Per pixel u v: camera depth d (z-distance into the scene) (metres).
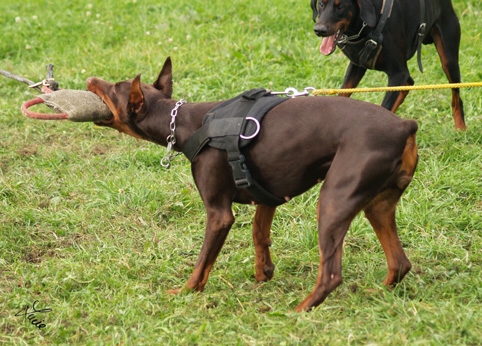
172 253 7.81
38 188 9.23
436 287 6.79
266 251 7.15
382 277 7.04
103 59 12.88
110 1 15.54
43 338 6.33
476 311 6.11
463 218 8.12
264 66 12.21
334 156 6.25
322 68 12.00
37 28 14.62
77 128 11.01
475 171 9.01
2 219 8.43
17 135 10.82
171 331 6.18
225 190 6.67
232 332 6.09
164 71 7.18
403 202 8.45
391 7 9.00
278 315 6.30
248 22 13.81
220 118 6.58
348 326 5.99
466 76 11.59
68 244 8.13
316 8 9.41
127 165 9.90
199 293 6.87
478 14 13.77
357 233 7.96
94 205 8.84
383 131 6.10
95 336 6.30
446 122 10.45
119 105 6.95
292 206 8.67
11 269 7.59
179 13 14.54
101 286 7.17
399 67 9.27
